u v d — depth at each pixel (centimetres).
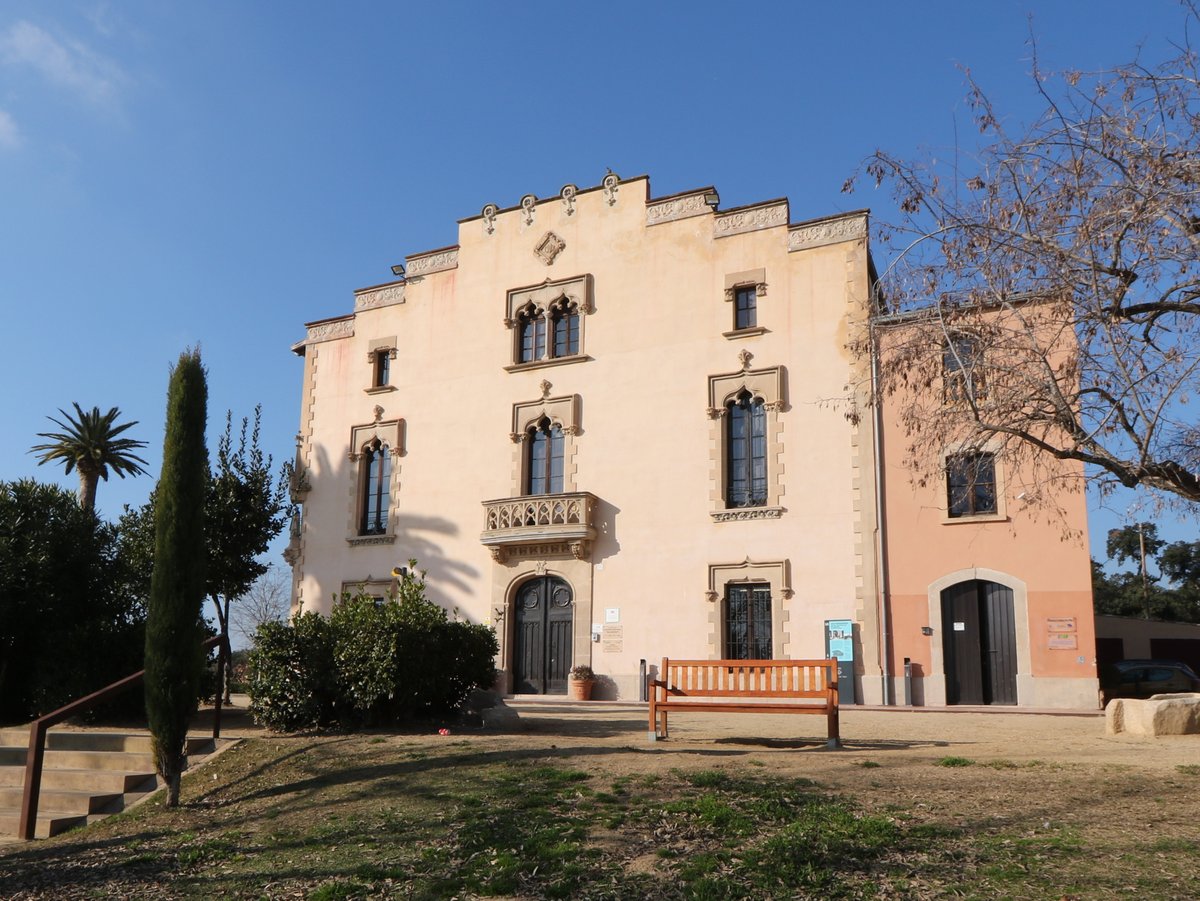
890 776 969
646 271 2759
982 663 2191
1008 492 2197
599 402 2745
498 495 2850
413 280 3155
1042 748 1176
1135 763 1025
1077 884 640
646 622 2545
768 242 2602
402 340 3131
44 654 1670
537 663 2706
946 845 732
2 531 1748
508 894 697
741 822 802
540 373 2861
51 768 1191
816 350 2478
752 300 2620
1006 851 711
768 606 2427
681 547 2542
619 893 679
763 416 2539
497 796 926
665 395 2655
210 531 2408
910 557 2280
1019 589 2164
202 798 1065
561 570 2688
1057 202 1118
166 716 1052
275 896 735
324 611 3048
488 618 2767
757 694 1253
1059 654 2108
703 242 2692
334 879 752
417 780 1012
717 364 2598
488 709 1498
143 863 847
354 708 1411
